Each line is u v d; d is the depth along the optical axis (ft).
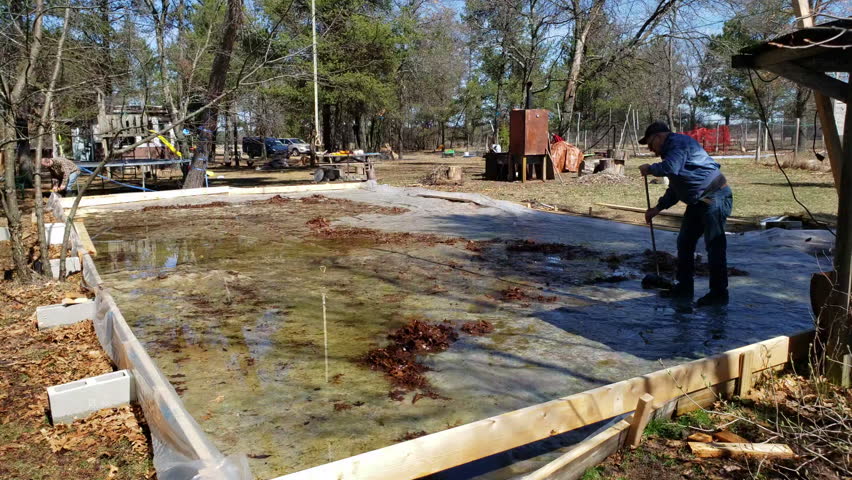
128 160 53.88
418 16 98.58
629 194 48.55
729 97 128.36
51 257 25.45
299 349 14.47
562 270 22.50
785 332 15.17
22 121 24.76
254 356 14.03
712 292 17.66
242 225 35.01
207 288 20.48
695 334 15.11
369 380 12.59
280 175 83.46
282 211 41.22
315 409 11.26
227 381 12.60
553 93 160.25
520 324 16.14
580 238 29.22
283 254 26.17
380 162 116.16
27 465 9.73
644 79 108.78
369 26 73.87
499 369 13.06
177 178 77.30
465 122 195.31
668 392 10.88
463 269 22.84
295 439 10.15
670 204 18.76
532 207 41.63
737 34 73.97
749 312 16.85
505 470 9.55
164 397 9.82
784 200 42.29
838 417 9.91
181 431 8.77
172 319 17.01
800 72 11.68
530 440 9.42
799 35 11.16
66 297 19.02
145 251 27.45
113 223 36.45
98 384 11.56
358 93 81.56
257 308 18.01
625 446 9.78
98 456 10.03
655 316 16.62
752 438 10.04
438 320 16.61
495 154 64.85
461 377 12.66
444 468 8.66
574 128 135.23
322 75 57.11
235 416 10.99
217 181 73.26
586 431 10.68
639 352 13.96
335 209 41.88
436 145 210.18
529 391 11.96
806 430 10.01
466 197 43.50
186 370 13.23
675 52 108.27
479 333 15.44
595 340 14.82
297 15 52.85
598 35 83.20
